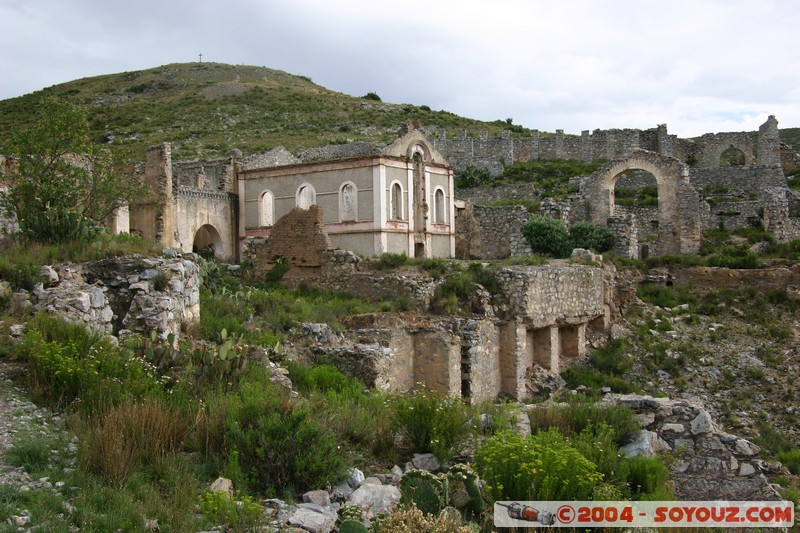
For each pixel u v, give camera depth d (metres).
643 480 13.77
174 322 18.02
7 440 10.70
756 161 65.12
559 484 11.06
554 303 28.56
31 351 13.37
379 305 26.59
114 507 9.09
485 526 10.59
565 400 21.09
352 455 13.03
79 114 25.59
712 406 27.11
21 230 21.14
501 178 63.47
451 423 13.81
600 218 44.97
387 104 119.56
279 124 99.88
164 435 11.35
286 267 30.89
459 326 23.80
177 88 124.06
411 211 40.72
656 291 34.66
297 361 19.53
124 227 35.72
